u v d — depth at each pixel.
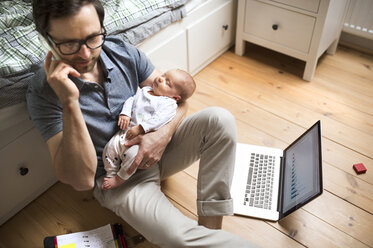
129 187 1.11
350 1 1.92
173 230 1.01
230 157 1.10
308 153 1.29
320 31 1.76
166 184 1.48
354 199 1.39
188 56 1.92
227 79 2.04
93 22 0.88
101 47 1.03
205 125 1.11
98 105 1.07
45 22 0.86
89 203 1.43
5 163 1.23
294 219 1.33
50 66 0.92
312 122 1.73
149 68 1.24
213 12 1.93
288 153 1.48
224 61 2.19
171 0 1.59
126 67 1.14
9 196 1.32
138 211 1.06
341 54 2.17
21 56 1.13
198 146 1.17
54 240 1.21
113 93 1.09
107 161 1.10
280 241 1.27
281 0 1.82
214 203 1.11
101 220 1.37
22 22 1.28
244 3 1.98
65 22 0.84
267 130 1.70
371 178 1.46
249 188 1.40
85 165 0.97
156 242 1.06
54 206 1.43
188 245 1.00
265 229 1.30
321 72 2.04
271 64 2.13
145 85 1.26
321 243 1.26
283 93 1.92
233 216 1.35
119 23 1.38
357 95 1.87
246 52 2.25
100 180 1.15
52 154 0.98
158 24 1.56
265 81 2.01
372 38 2.01
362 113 1.77
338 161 1.54
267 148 1.55
